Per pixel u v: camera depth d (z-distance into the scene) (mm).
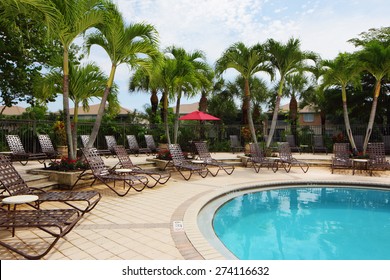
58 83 8773
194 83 11906
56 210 3941
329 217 6387
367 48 12172
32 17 5941
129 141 14859
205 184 8430
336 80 14102
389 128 18312
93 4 7555
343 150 11734
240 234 5328
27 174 7809
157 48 8641
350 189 8758
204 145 11789
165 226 4605
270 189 8531
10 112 31828
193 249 3697
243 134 18812
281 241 4977
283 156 11852
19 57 11336
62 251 3604
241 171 11328
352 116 23969
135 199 6461
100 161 7820
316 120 34094
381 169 10711
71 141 8195
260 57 12820
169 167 11031
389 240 5055
